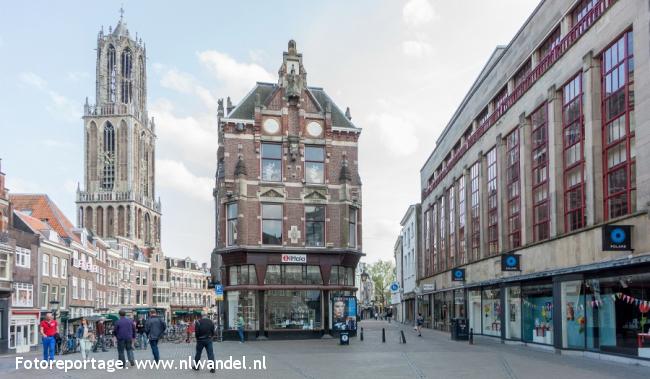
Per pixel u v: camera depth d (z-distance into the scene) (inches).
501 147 1478.8
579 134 1050.7
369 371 787.4
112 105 5684.1
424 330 2258.9
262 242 1680.6
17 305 2037.4
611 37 927.7
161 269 4921.3
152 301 4744.1
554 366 838.5
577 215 1059.3
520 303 1312.7
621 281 888.3
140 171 5871.1
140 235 5644.7
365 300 6195.9
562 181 1124.5
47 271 2369.6
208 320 800.3
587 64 997.2
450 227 2121.1
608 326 927.7
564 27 1109.7
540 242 1189.7
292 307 1656.0
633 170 874.1
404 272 3599.9
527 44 1295.5
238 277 1665.8
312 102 1785.2
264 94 1819.6
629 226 844.6
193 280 5575.8
